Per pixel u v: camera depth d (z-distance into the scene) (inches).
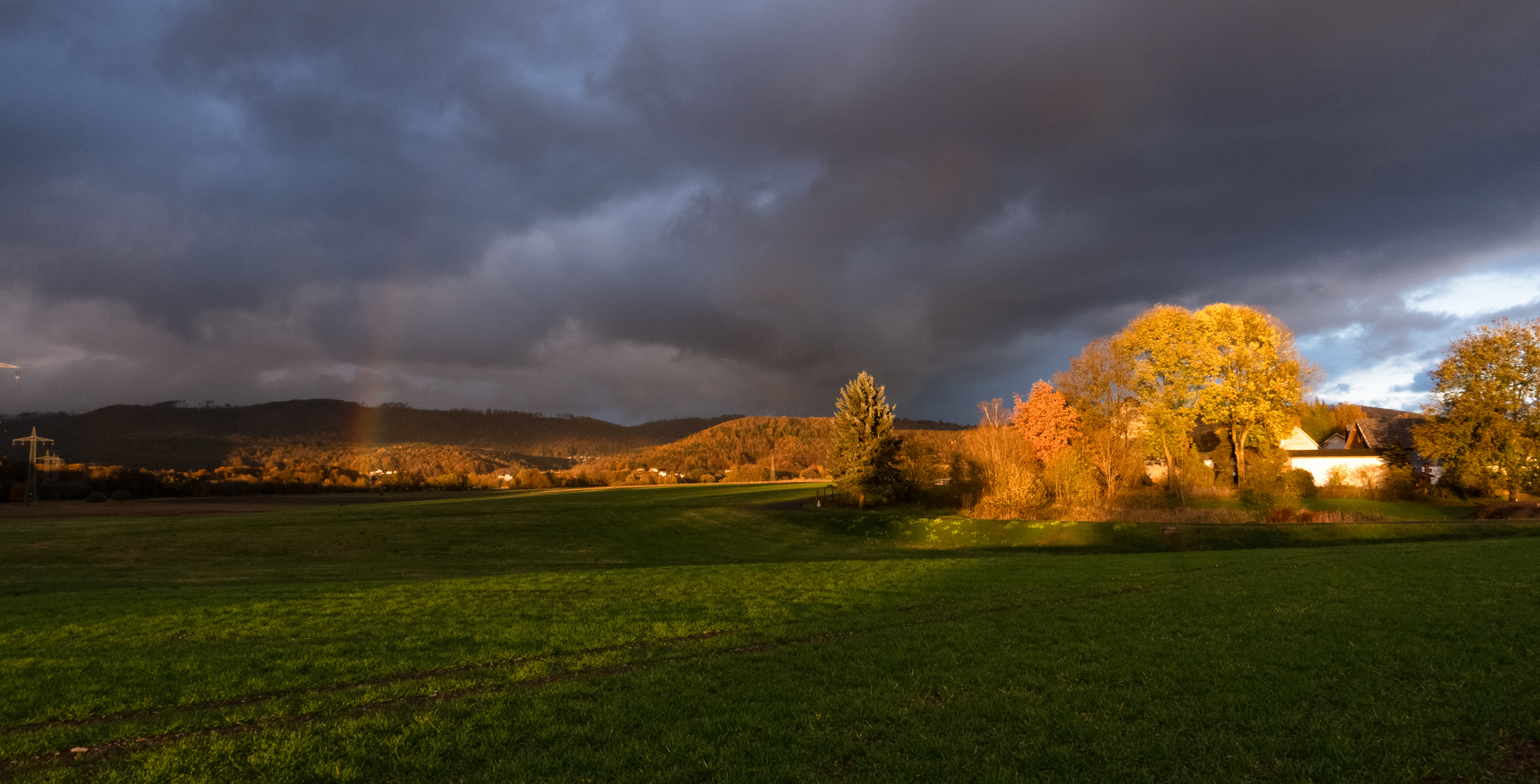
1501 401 2143.2
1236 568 911.7
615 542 2012.8
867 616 636.7
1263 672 427.8
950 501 2452.0
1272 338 2440.9
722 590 798.5
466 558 1720.0
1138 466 2475.4
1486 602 598.9
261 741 339.6
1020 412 2642.7
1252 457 2416.3
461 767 315.0
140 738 361.7
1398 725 338.0
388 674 468.8
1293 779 289.3
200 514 2775.6
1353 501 2233.0
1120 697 390.0
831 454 2669.8
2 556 1670.8
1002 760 312.3
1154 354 2618.1
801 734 345.4
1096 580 836.0
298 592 832.9
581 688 417.4
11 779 306.7
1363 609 588.4
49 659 513.3
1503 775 289.1
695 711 380.8
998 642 518.9
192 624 637.9
